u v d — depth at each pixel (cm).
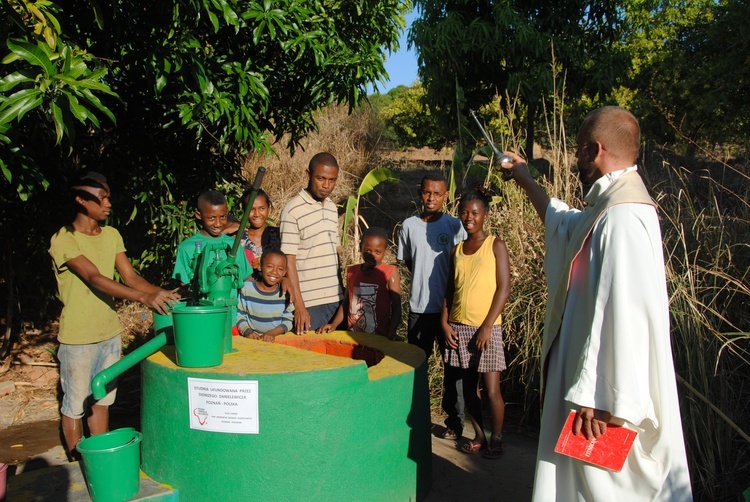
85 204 370
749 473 359
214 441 286
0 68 350
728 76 1008
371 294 448
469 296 400
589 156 260
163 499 292
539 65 977
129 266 397
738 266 446
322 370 284
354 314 450
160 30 458
